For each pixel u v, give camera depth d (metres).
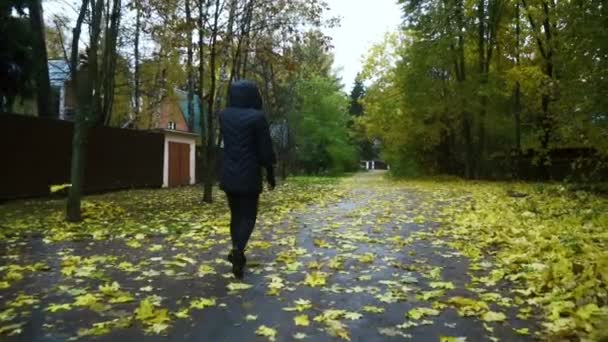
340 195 14.77
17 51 12.09
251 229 4.62
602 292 3.51
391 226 7.70
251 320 3.38
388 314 3.48
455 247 5.84
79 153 8.39
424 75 24.20
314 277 4.38
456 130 27.17
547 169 21.55
